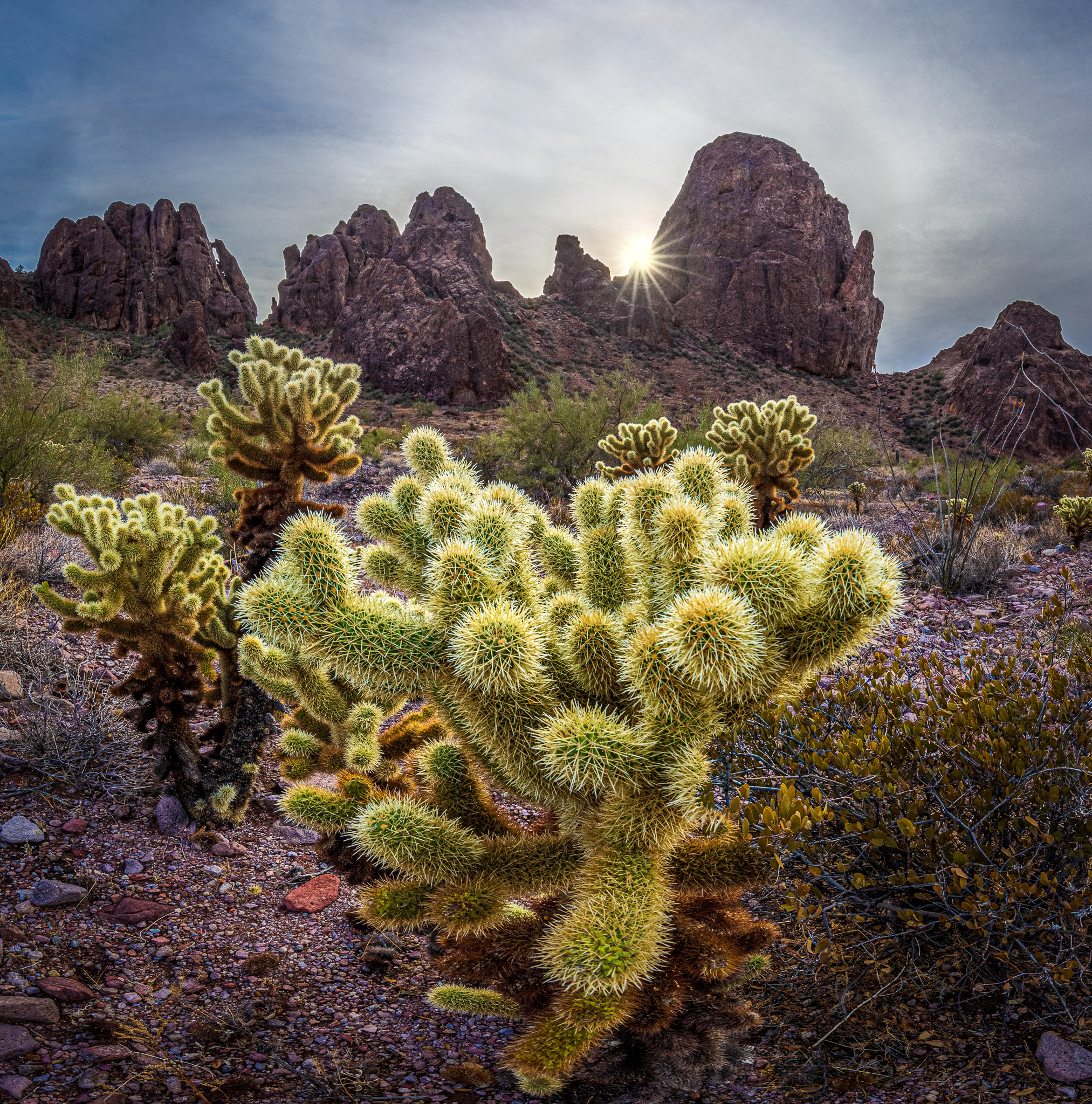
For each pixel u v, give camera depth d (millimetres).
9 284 60969
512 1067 1962
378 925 2244
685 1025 2340
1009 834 2607
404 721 3471
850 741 2695
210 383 3961
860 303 77625
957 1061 2244
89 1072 2168
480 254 68562
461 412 47750
